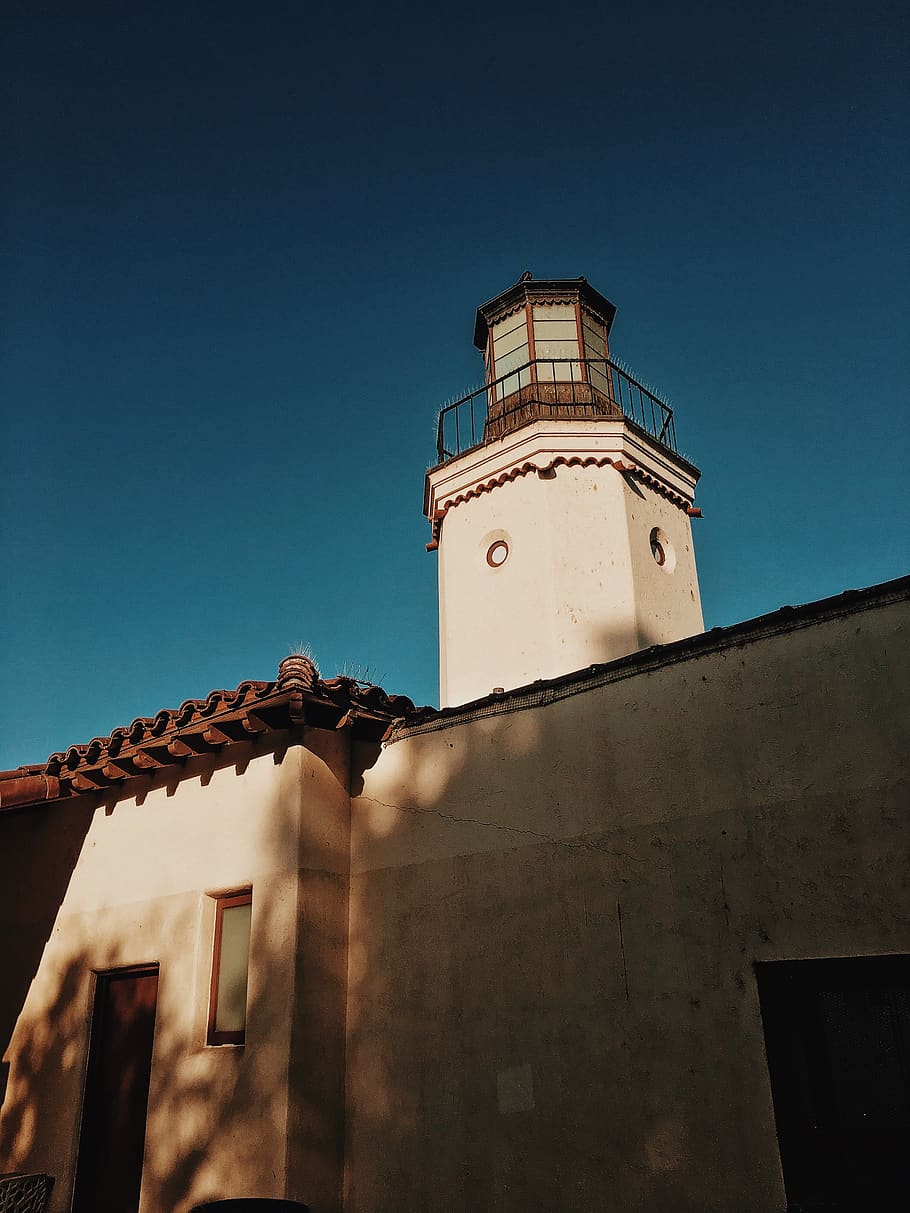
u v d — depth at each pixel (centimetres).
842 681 506
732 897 518
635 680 596
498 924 620
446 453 1400
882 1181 443
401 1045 646
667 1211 496
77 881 825
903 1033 452
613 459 1259
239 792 735
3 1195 599
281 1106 620
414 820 695
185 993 707
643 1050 529
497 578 1245
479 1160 580
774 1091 477
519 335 1441
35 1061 787
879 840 475
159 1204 657
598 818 589
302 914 670
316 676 674
